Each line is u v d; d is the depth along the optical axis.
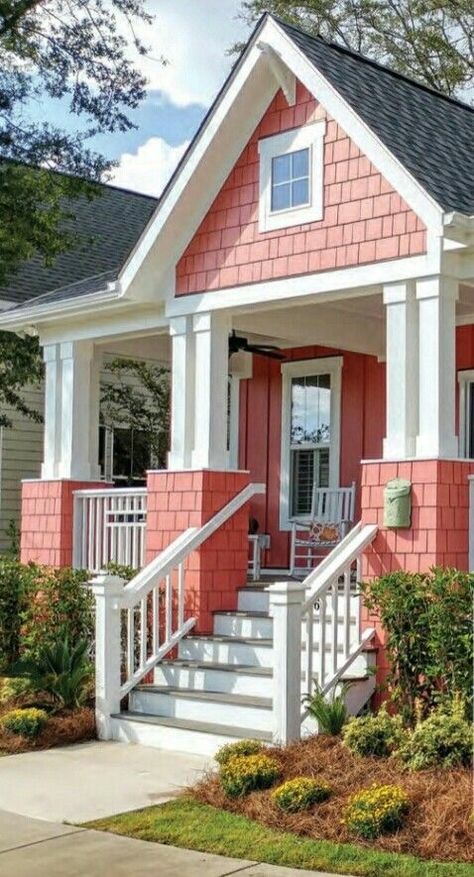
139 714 9.78
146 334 12.60
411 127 10.17
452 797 6.57
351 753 7.65
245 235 10.81
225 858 6.23
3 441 17.39
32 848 6.46
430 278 9.23
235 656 10.22
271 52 10.29
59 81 15.45
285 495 14.66
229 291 10.91
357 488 13.87
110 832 6.78
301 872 5.95
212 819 6.95
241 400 15.38
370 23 24.56
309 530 13.70
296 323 12.26
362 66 10.90
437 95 11.66
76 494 12.86
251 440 15.18
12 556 15.52
